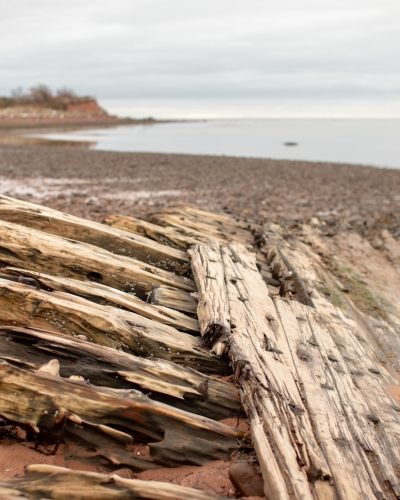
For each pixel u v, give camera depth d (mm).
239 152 40250
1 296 4852
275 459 3406
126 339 4754
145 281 6309
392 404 4766
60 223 6883
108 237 7051
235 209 15945
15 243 5926
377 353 6289
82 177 21578
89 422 3660
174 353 4805
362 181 25312
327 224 12555
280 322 5684
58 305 4812
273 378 4371
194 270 6676
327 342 5617
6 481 3146
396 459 3871
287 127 92625
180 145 45750
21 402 3658
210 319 5129
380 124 115938
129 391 3869
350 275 9047
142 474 3623
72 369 4117
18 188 17688
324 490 3287
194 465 3727
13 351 4234
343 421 4109
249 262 7449
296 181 24203
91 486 3092
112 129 73625
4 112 88000
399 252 11008
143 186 19844
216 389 4398
